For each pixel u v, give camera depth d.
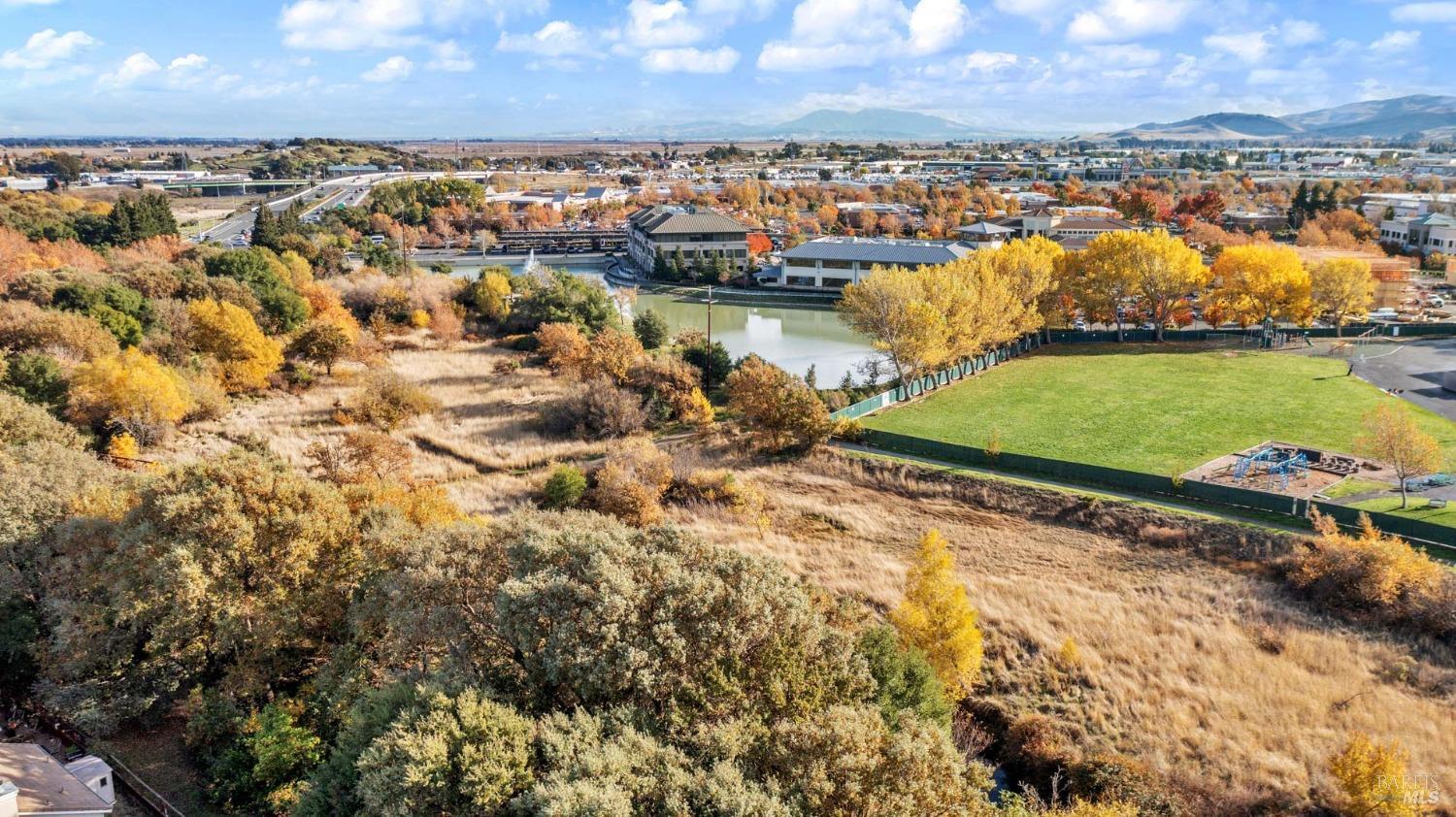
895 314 86.81
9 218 143.25
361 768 23.09
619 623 27.09
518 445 75.06
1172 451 69.12
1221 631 45.84
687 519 62.28
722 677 26.31
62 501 39.12
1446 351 96.62
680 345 104.75
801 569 54.06
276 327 99.50
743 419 79.69
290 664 35.53
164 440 67.88
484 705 24.08
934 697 34.53
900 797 22.47
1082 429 76.25
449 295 128.38
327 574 36.06
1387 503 56.31
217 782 30.34
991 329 95.38
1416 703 39.59
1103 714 39.84
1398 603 45.78
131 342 82.44
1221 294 108.31
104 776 29.03
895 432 77.56
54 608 34.28
